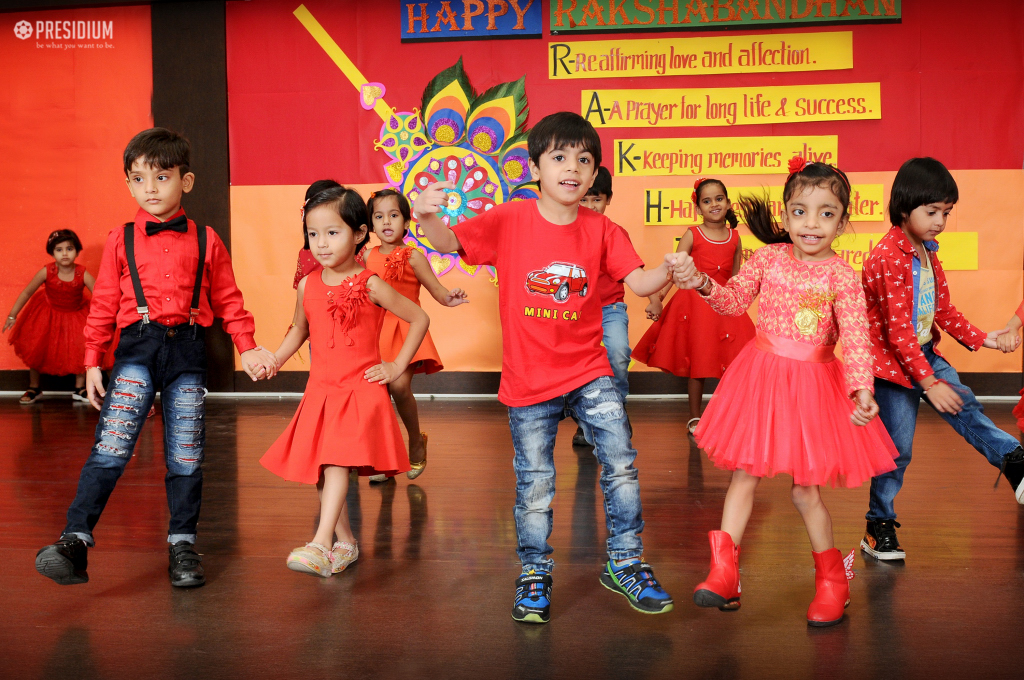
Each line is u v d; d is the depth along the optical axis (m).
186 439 2.34
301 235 5.74
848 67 5.38
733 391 2.06
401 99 5.65
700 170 5.51
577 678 1.74
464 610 2.11
